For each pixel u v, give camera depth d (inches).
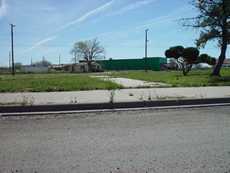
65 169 156.9
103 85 740.0
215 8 1222.3
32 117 318.0
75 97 463.5
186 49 1467.8
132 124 272.1
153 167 158.9
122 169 156.2
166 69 3031.5
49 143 207.2
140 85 725.3
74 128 256.2
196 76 1221.1
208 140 212.2
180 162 166.2
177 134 231.1
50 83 874.1
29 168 159.0
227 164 162.7
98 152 185.3
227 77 1074.7
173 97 446.9
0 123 282.8
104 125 268.2
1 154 183.2
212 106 395.9
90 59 3750.0
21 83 892.6
